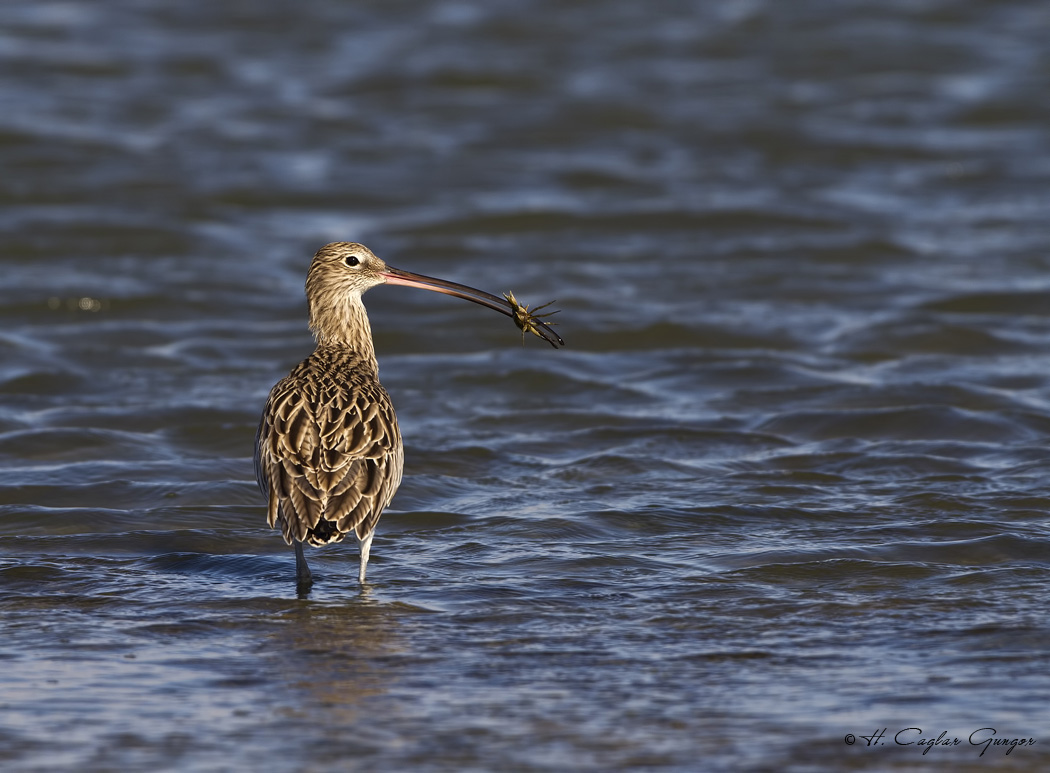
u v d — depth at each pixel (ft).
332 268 42.91
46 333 65.82
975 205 90.84
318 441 35.06
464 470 47.75
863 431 51.88
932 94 114.93
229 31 130.00
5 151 96.27
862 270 77.30
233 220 86.79
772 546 39.09
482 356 63.52
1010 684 29.32
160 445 50.72
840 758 25.86
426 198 91.45
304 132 104.53
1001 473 46.21
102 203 87.76
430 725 27.40
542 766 25.52
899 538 39.65
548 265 78.64
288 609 34.71
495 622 33.63
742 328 66.39
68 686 29.50
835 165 100.12
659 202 90.12
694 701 28.60
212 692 29.22
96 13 133.59
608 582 36.50
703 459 48.75
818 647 31.68
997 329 66.18
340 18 134.21
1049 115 110.22
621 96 112.88
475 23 132.77
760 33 130.11
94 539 40.63
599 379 59.77
